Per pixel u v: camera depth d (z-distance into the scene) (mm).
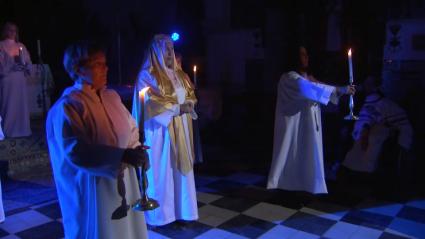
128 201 2305
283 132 4293
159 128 3555
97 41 2197
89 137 2090
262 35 9570
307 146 4211
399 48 7746
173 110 3486
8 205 4410
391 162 5012
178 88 3590
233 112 9008
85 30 11695
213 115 8148
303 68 4324
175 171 3670
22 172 5707
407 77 7727
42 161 6031
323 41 8234
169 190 3637
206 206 4320
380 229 3701
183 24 11242
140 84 3527
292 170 4328
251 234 3623
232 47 10523
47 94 7688
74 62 2119
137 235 2359
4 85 5980
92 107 2113
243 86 10391
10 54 6105
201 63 11156
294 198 4469
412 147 5320
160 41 3525
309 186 4242
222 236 3582
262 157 6441
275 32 8844
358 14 7793
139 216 2357
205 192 4789
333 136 6523
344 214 4059
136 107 3568
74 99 2074
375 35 7883
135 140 2428
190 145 3750
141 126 3545
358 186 4910
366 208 4215
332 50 8148
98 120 2113
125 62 11766
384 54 7926
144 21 11742
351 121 5641
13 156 5758
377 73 7848
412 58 7668
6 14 10898
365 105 4949
